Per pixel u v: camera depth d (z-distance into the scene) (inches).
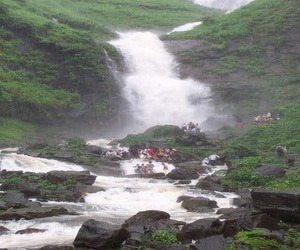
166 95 1712.6
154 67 1834.4
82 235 481.4
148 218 556.4
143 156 1130.7
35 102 1402.6
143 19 2415.1
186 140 1229.7
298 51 1793.8
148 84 1740.9
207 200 693.3
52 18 2055.9
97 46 1695.4
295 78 1663.4
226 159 1084.5
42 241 505.0
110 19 2368.4
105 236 473.4
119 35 2091.5
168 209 684.7
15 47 1603.1
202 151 1173.7
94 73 1605.6
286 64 1770.4
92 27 2079.2
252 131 1244.5
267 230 509.0
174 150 1130.7
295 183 769.6
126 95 1691.7
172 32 2186.3
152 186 836.6
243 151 1089.4
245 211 607.2
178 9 2659.9
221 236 479.2
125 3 2620.6
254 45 1849.2
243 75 1750.7
